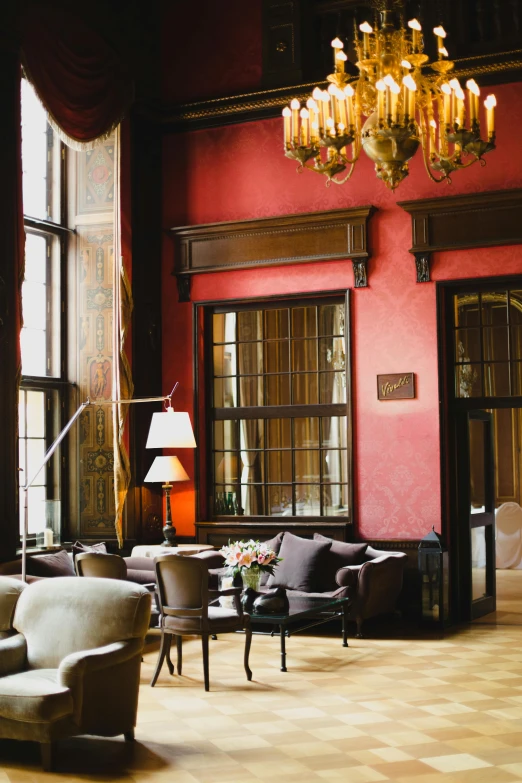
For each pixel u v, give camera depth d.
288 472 10.00
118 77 9.37
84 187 9.63
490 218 8.89
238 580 7.30
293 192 9.68
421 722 5.54
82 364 9.50
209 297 9.98
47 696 4.68
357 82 5.54
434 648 7.79
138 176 9.84
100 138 9.20
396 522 9.17
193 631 6.45
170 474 9.11
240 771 4.71
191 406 10.00
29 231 9.22
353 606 8.25
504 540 13.60
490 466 9.76
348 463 9.38
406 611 9.14
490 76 8.98
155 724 5.59
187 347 10.04
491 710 5.80
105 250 9.52
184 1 10.22
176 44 10.22
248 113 9.84
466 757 4.89
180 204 10.13
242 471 10.09
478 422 9.66
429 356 9.12
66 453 9.48
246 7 9.98
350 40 9.62
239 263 9.80
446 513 9.05
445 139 5.14
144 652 7.76
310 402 9.90
